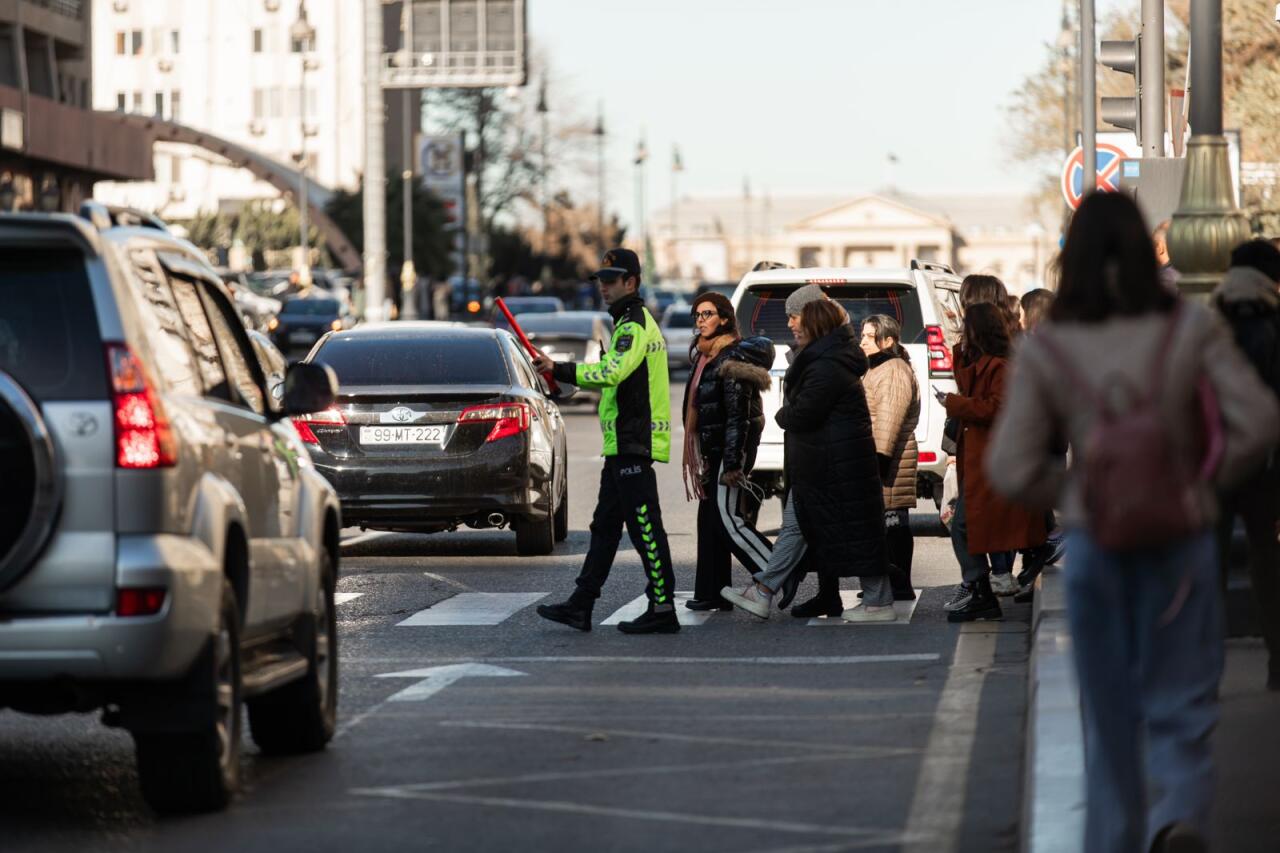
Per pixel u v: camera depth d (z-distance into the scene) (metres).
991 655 27.02
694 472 31.59
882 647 27.91
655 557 29.34
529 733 21.69
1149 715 13.10
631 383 29.20
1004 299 31.42
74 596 16.17
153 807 17.56
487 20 122.00
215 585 16.97
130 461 16.25
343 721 22.56
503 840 16.69
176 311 18.17
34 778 19.34
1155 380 12.52
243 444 18.52
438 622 31.02
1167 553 12.68
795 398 29.95
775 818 17.47
